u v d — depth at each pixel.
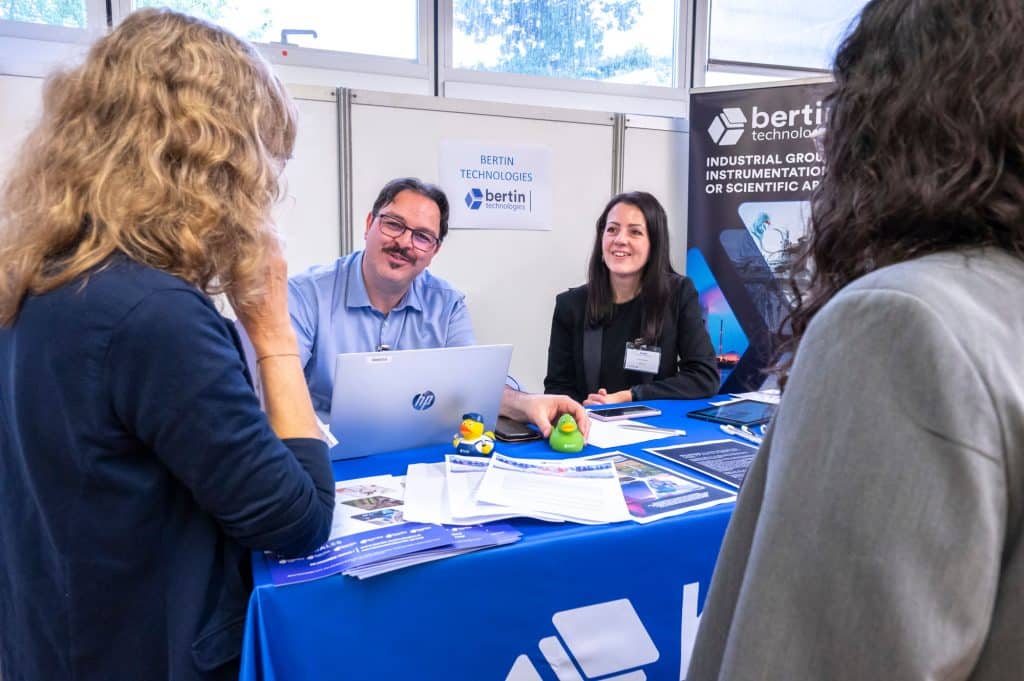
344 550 0.86
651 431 1.55
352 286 1.90
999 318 0.37
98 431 0.67
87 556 0.70
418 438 1.37
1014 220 0.38
